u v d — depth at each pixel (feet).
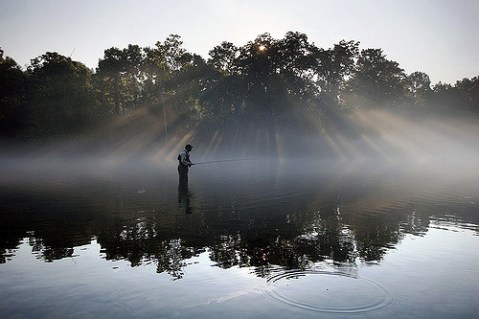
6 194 58.39
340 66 256.93
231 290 18.86
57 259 24.20
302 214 39.42
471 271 21.71
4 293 18.65
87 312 16.48
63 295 18.37
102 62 239.50
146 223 34.99
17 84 239.71
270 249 26.05
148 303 17.39
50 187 68.80
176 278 20.62
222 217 37.78
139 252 25.61
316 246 26.91
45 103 211.61
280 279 20.43
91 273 21.47
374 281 20.11
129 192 59.47
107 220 36.55
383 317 16.01
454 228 32.78
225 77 242.37
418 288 19.12
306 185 69.00
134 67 242.78
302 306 17.03
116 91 250.98
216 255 24.73
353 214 39.47
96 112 223.10
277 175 95.71
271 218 37.22
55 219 37.29
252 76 239.30
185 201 48.98
